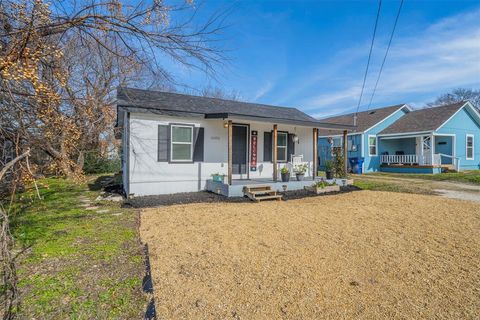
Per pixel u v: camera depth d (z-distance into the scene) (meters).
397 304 2.71
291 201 8.58
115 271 3.35
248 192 8.86
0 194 5.73
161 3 4.09
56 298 2.71
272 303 2.71
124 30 4.21
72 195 9.51
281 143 12.10
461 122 18.62
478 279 3.24
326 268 3.52
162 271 3.38
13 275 2.63
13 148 4.88
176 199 8.41
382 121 20.28
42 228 5.21
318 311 2.58
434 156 17.27
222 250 4.13
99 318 2.42
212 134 10.11
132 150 8.69
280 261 3.73
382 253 4.05
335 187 10.52
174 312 2.54
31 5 3.89
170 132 9.27
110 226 5.41
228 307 2.63
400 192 10.63
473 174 15.22
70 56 8.07
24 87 4.64
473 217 6.34
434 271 3.46
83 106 6.49
